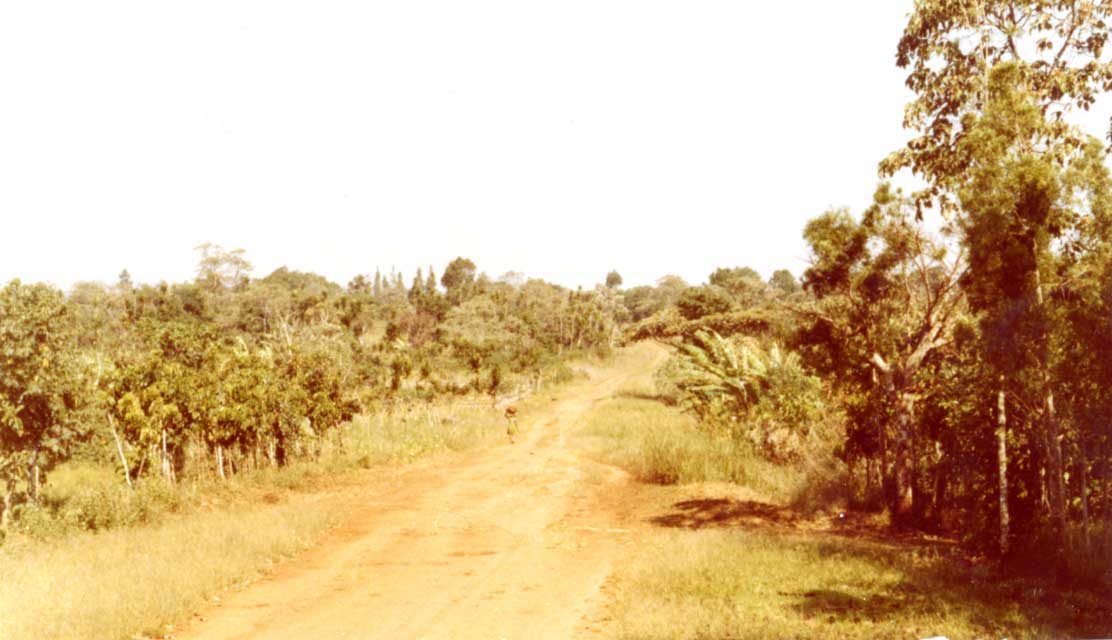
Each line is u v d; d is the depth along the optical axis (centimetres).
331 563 1227
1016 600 901
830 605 904
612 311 10456
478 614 927
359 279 14675
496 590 1044
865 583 994
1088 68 1471
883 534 1350
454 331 7819
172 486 1650
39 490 1516
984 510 1211
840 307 1490
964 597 915
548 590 1041
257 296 8162
